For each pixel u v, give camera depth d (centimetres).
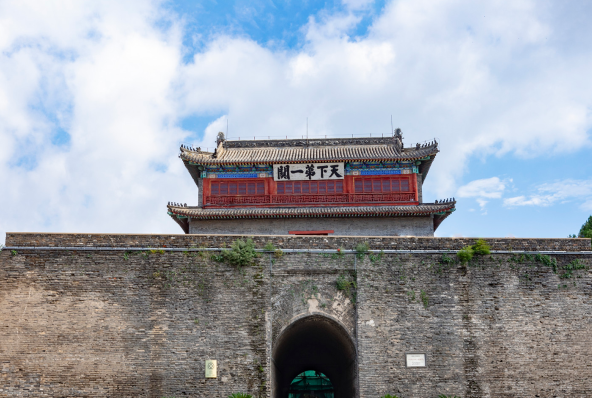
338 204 4294
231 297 3067
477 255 3166
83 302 3027
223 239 3167
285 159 4353
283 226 4272
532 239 3216
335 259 3141
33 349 2952
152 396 2914
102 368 2942
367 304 3078
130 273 3081
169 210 4188
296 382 4997
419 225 4241
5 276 3045
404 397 2950
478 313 3078
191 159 4322
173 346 2986
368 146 4712
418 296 3094
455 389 2967
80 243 3119
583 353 3039
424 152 4281
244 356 2984
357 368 3012
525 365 3009
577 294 3130
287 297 3086
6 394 2886
